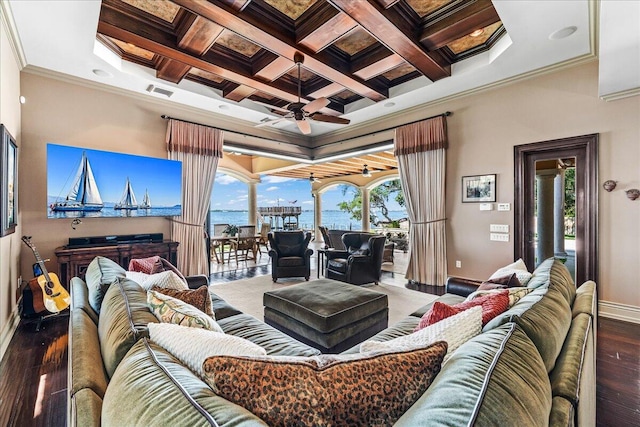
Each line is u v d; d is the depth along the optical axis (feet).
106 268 7.11
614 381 7.23
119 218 14.42
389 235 32.50
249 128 19.67
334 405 2.39
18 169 11.51
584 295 5.72
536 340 3.35
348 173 35.88
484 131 14.51
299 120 12.77
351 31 11.19
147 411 2.18
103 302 5.24
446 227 15.93
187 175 16.22
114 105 14.23
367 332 8.69
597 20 9.29
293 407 2.33
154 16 10.31
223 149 18.53
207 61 12.09
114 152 13.84
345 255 18.33
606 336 9.71
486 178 14.46
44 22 9.12
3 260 9.12
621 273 11.16
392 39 10.41
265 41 10.49
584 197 12.05
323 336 7.69
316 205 40.60
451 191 15.71
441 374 2.60
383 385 2.55
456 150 15.51
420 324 4.55
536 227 13.32
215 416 2.02
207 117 17.57
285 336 6.49
